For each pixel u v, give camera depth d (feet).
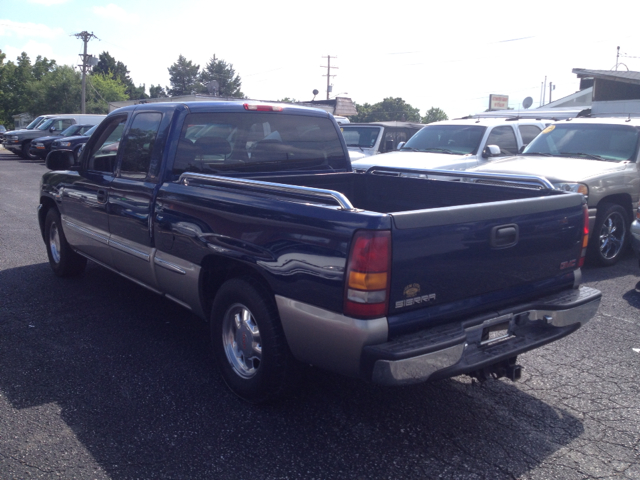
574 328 11.95
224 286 12.01
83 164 17.65
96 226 17.02
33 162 78.95
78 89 176.76
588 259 23.75
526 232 11.00
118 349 14.64
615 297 19.53
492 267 10.55
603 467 9.95
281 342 11.02
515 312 10.96
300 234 10.11
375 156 32.81
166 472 9.61
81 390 12.42
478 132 31.96
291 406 11.94
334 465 9.92
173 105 14.34
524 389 12.84
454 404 12.14
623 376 13.50
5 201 40.32
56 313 17.13
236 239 11.45
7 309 17.40
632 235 21.31
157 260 14.12
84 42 159.43
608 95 74.38
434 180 14.89
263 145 15.55
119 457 10.00
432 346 9.37
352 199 17.03
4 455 9.98
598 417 11.64
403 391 12.69
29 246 25.85
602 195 22.74
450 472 9.77
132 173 15.16
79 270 20.57
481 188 13.91
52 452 10.11
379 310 9.24
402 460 10.11
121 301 18.31
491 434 10.98
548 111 51.62
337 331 9.55
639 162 24.75
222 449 10.32
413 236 9.36
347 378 13.29
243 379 11.91
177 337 15.52
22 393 12.23
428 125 35.45
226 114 14.83
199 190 12.64
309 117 16.55
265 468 9.78
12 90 210.79
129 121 15.75
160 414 11.50
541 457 10.24
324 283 9.70
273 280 10.63
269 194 10.97
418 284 9.57
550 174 22.84
